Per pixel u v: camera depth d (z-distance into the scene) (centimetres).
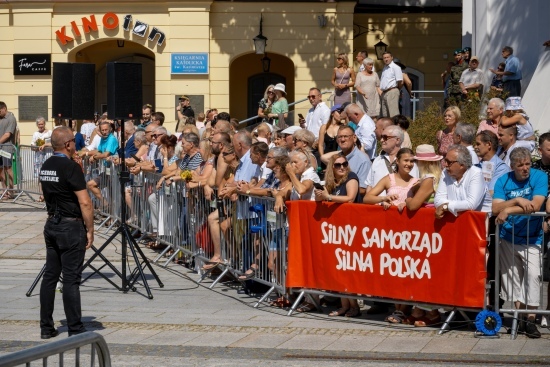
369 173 1252
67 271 1156
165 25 3136
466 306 1127
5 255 1836
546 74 2022
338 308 1305
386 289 1192
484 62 2367
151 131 1916
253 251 1384
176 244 1686
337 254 1235
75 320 1157
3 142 2452
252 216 1389
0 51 3159
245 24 3147
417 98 2384
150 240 1900
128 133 2155
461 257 1130
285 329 1178
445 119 1535
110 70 1458
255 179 1434
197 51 3130
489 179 1259
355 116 1598
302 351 1058
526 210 1116
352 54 3153
